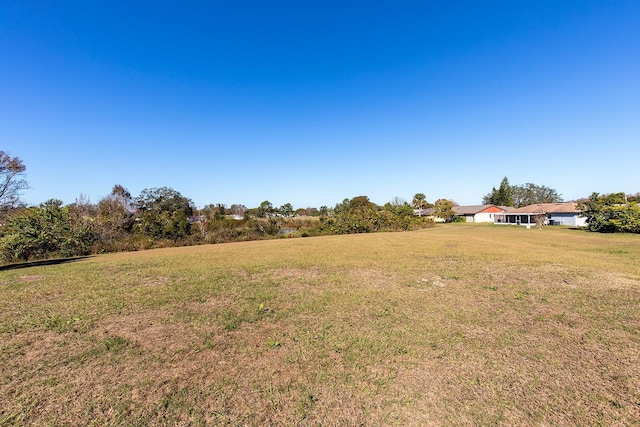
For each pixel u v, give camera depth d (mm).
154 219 23688
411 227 33531
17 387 2746
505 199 69000
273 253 12820
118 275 8289
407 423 2258
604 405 2441
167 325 4309
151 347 3588
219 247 17812
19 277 8391
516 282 6711
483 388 2695
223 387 2732
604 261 9414
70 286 6949
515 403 2479
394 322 4312
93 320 4543
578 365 3086
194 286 6727
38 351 3498
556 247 13883
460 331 3977
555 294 5727
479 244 15156
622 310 4766
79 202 23906
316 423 2264
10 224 14273
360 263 9500
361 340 3705
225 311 4906
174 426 2238
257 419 2311
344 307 5031
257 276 7770
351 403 2494
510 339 3719
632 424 2221
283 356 3318
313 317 4562
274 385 2758
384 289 6215
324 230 29703
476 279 7039
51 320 4559
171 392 2656
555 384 2748
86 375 2955
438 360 3201
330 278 7359
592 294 5703
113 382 2826
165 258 12203
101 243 19062
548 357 3258
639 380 2799
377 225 31219
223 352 3436
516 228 34656
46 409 2434
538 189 79125
